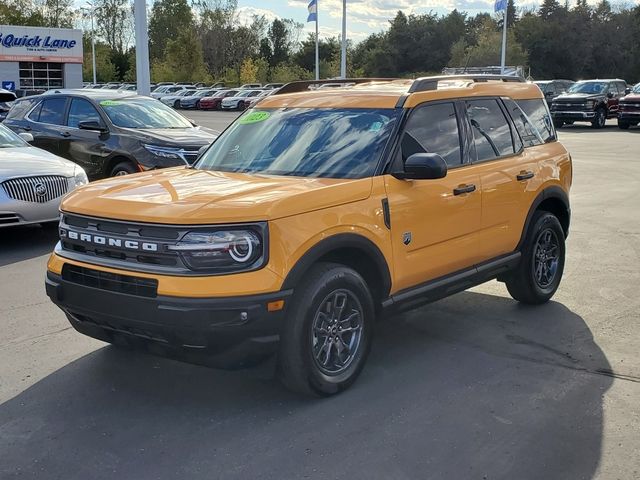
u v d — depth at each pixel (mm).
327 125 5090
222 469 3539
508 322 5902
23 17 84938
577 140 23703
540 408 4246
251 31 85250
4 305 6328
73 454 3697
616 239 9000
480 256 5484
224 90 54156
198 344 3844
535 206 6016
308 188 4254
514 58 67625
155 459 3641
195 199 4051
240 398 4367
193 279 3795
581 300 6508
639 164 16922
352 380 4477
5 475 3484
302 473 3502
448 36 91688
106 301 4039
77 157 11281
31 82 50844
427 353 5168
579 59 87375
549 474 3508
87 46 83875
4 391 4480
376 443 3805
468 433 3924
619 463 3617
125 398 4375
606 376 4750
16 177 8414
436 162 4492
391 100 5055
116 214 4043
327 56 94312
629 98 28125
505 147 5852
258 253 3875
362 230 4363
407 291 4859
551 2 93250
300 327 4066
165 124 11594
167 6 99000
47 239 9258
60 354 5113
